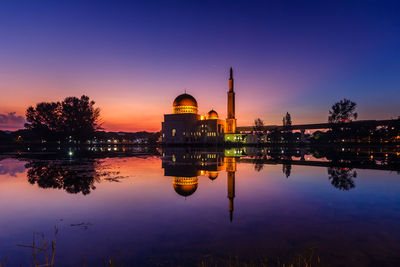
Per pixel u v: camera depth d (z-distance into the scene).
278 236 9.62
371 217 11.88
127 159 47.34
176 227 10.74
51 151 78.62
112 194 17.25
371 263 7.48
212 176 25.12
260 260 7.71
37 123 115.50
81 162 41.22
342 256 7.94
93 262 7.81
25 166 35.12
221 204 14.44
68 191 18.33
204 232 10.12
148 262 7.69
